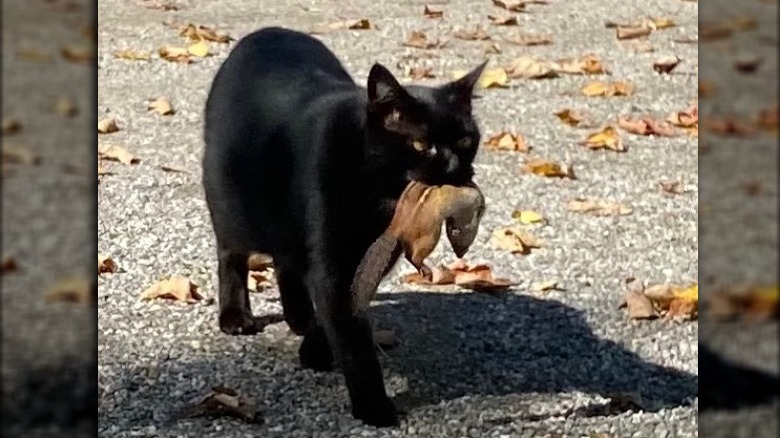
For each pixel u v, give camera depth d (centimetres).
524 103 296
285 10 384
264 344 205
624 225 241
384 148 181
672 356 203
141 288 218
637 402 191
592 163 267
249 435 183
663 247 234
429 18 374
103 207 243
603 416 188
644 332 209
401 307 215
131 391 193
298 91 196
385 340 204
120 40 343
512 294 219
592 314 213
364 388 187
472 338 207
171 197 248
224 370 198
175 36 348
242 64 204
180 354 201
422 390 194
